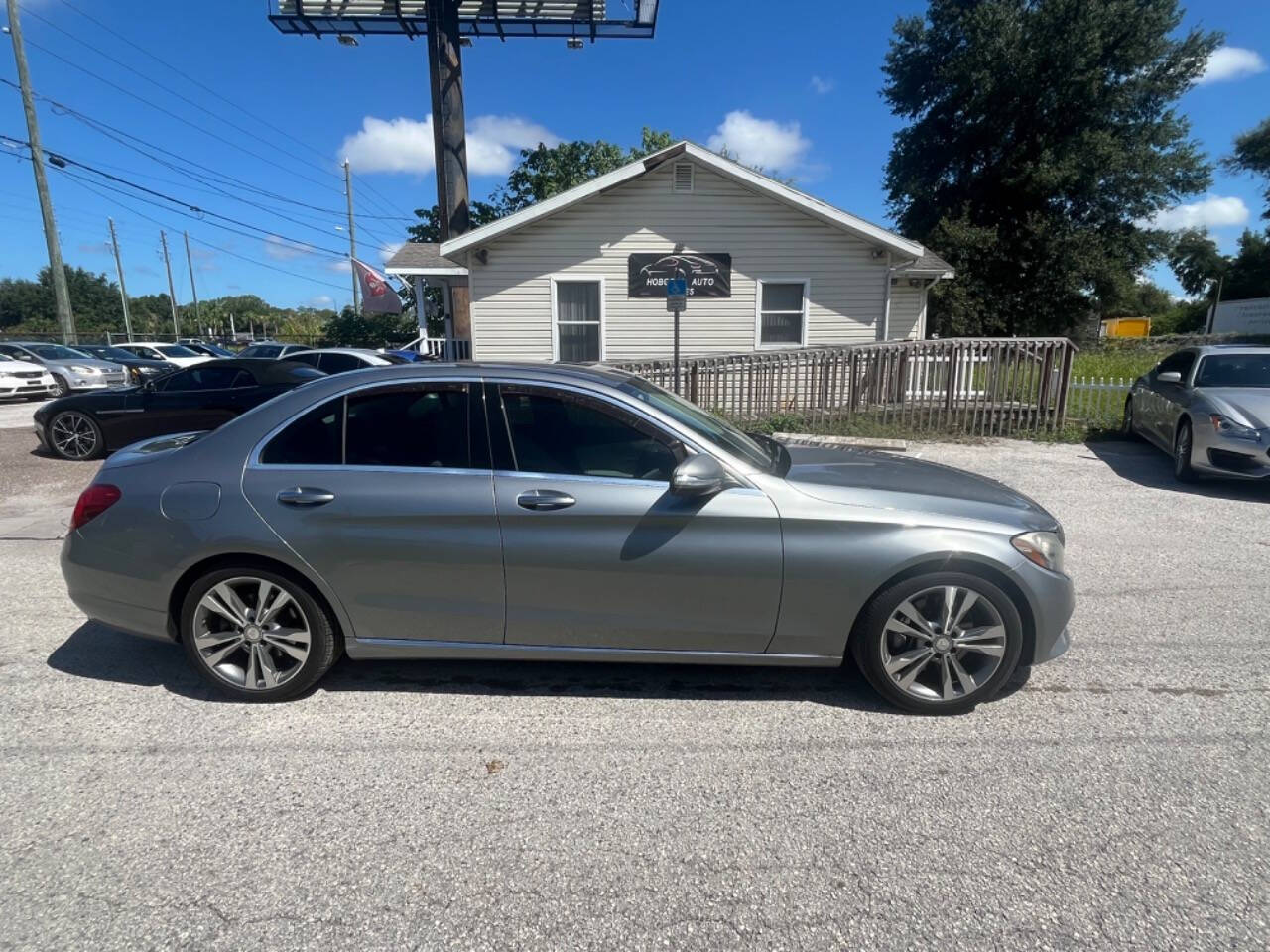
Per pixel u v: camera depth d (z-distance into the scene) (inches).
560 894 88.7
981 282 1126.4
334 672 146.4
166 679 143.7
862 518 123.8
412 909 86.4
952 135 1229.7
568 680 143.0
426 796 107.6
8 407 676.7
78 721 128.3
